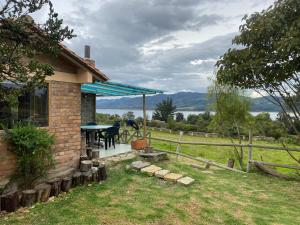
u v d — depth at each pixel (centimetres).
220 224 543
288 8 655
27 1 319
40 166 630
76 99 786
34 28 340
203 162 1198
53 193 626
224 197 717
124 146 1231
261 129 1892
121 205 602
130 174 853
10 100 343
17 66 327
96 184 737
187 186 785
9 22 321
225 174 998
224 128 1781
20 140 591
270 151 1762
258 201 704
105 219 525
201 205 641
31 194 568
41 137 617
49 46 353
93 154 903
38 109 684
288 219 587
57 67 721
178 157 1230
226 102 1641
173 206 619
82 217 527
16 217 513
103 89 1198
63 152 745
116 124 1325
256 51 732
